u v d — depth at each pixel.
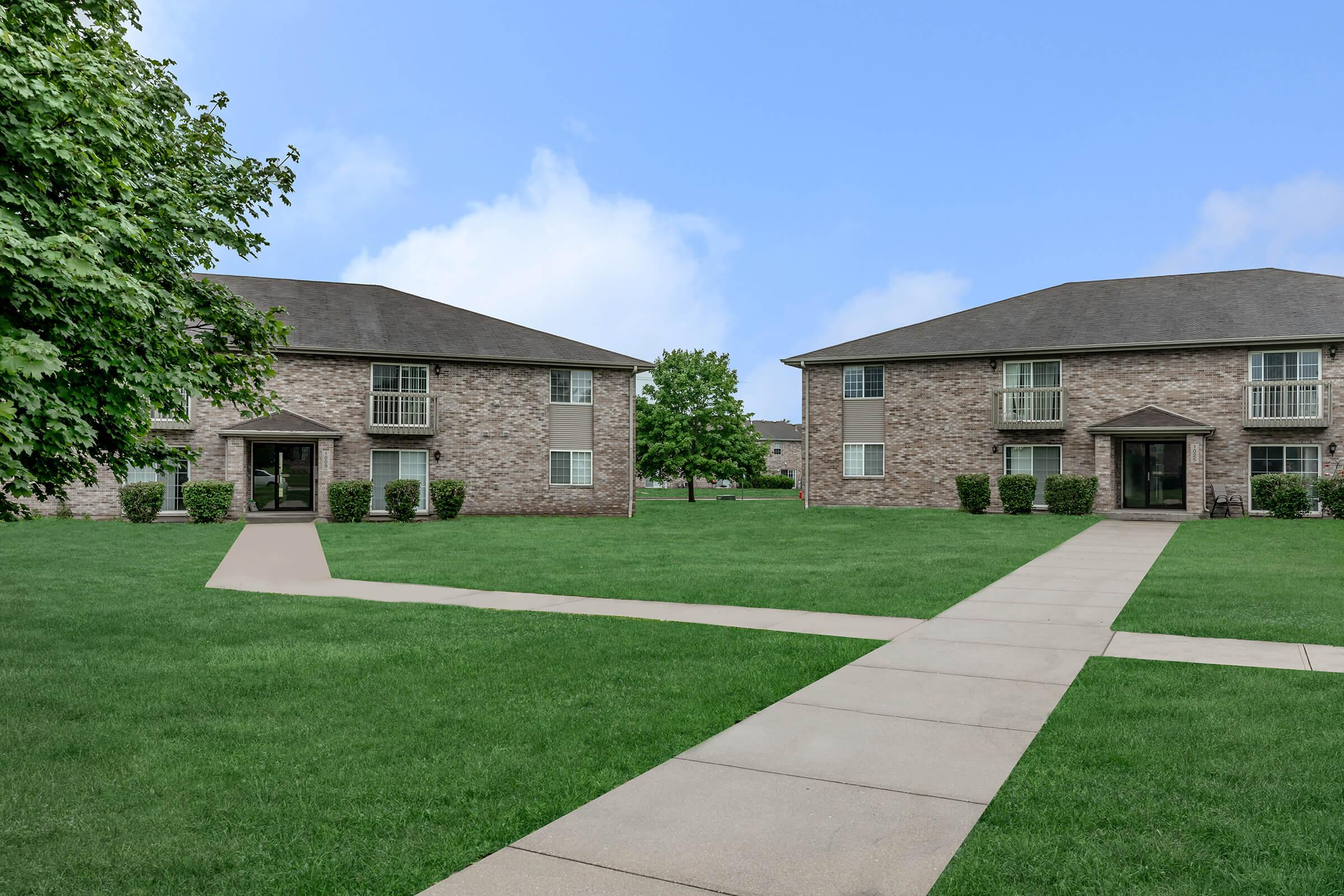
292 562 15.70
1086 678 7.05
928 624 9.47
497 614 10.15
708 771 5.03
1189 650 8.11
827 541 19.80
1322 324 27.20
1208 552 16.83
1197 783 4.72
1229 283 31.20
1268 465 27.64
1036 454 30.89
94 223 7.27
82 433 7.11
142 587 12.42
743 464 45.94
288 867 3.85
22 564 15.14
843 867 3.82
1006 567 14.48
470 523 27.03
